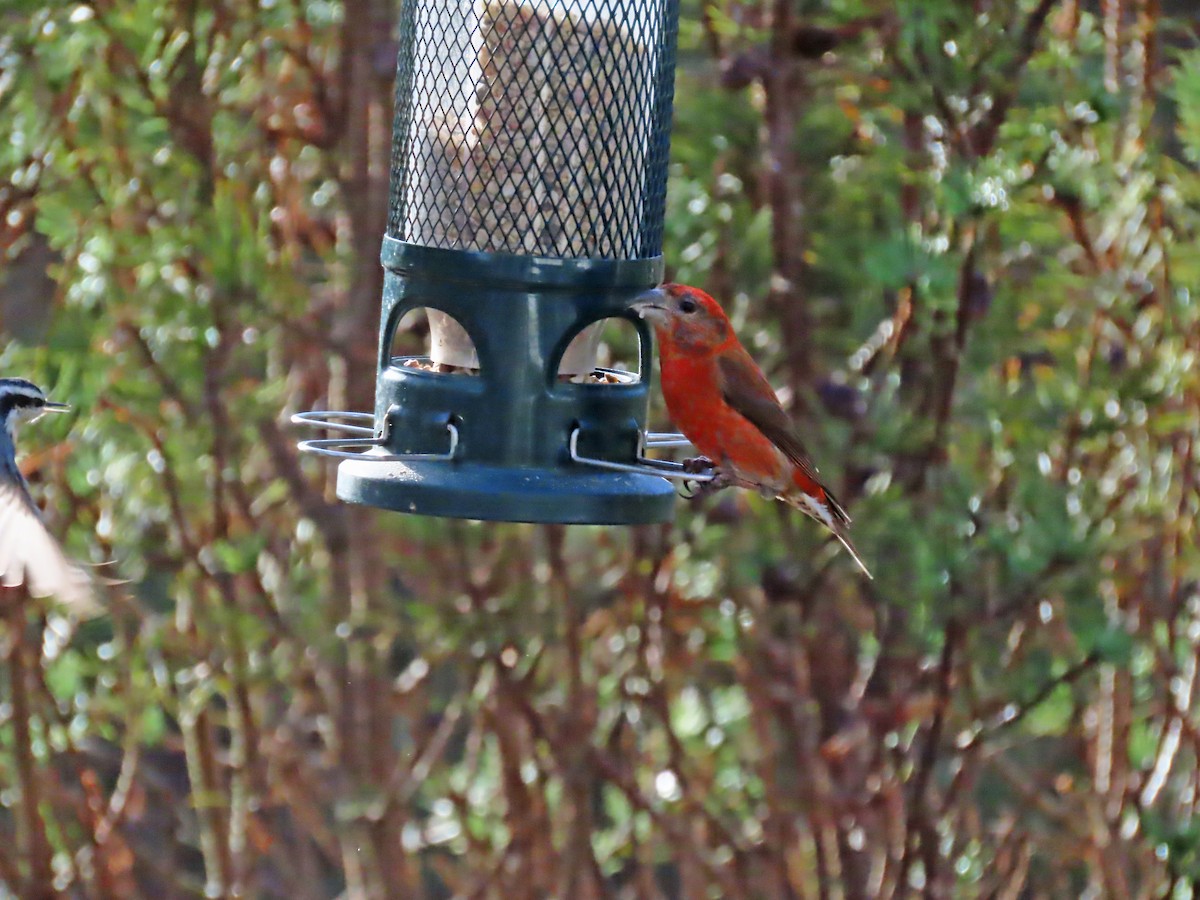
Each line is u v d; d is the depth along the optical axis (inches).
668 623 502.3
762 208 470.6
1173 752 487.8
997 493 462.3
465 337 345.1
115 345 469.4
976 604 457.7
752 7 466.0
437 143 343.3
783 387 477.7
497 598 506.0
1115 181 469.4
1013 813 517.0
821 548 470.3
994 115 448.8
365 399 490.3
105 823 514.6
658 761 532.7
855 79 458.3
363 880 525.7
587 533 526.3
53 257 526.3
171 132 474.6
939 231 456.1
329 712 517.0
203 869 683.4
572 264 331.3
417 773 522.6
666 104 358.9
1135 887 501.7
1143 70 475.8
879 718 480.4
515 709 507.2
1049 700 500.1
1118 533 458.3
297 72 506.3
